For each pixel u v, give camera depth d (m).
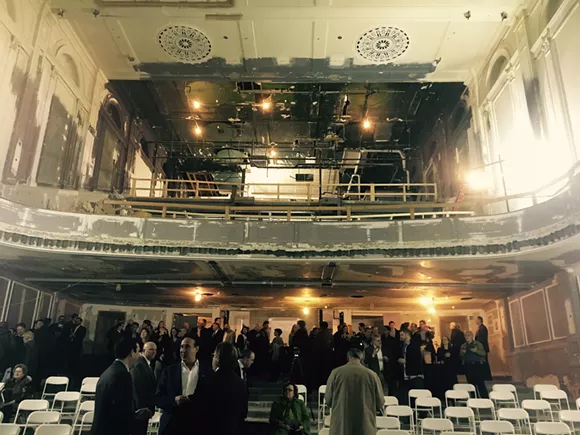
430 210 17.92
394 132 23.11
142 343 10.07
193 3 14.95
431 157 22.50
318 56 17.03
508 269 12.19
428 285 14.52
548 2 12.74
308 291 16.00
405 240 11.46
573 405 11.40
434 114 21.09
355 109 21.41
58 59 15.03
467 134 18.09
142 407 5.15
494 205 15.15
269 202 17.62
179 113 22.02
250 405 10.31
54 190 12.97
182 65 17.69
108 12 14.90
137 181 22.44
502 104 15.15
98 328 18.78
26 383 9.26
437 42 16.34
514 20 14.52
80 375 11.43
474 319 19.33
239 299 17.92
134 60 17.36
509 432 8.59
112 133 19.34
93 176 17.38
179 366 4.61
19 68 12.69
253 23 15.66
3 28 11.86
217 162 25.98
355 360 5.72
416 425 8.97
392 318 19.80
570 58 11.43
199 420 3.89
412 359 9.88
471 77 17.64
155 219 11.79
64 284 15.03
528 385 14.14
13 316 13.95
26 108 12.88
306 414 6.64
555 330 12.86
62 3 14.33
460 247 11.09
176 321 19.78
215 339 11.24
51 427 7.07
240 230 11.88
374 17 15.14
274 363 11.93
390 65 17.44
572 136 11.24
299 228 11.91
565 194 9.56
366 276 13.56
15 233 10.70
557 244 9.88
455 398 10.03
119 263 12.36
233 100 21.03
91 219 11.52
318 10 15.00
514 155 14.16
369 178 26.77
